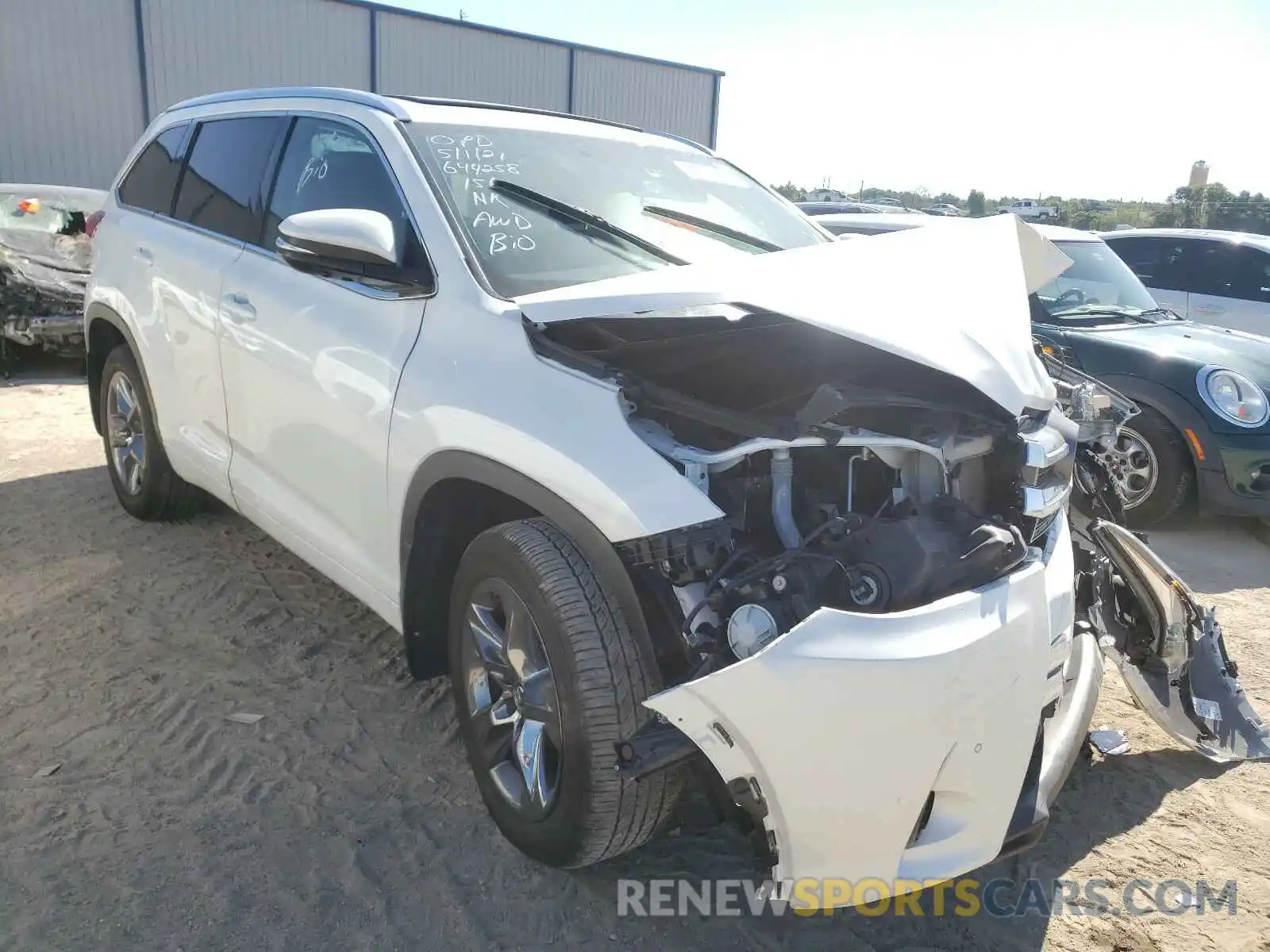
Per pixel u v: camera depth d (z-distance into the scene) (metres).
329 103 3.38
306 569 4.18
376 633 3.64
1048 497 2.37
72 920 2.17
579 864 2.30
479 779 2.56
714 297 2.19
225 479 3.65
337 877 2.37
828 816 1.90
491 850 2.51
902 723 1.87
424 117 3.14
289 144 3.49
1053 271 3.18
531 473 2.22
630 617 2.11
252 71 17.73
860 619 1.88
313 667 3.37
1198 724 3.10
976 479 2.41
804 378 2.65
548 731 2.27
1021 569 2.12
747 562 2.11
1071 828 2.79
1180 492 5.46
